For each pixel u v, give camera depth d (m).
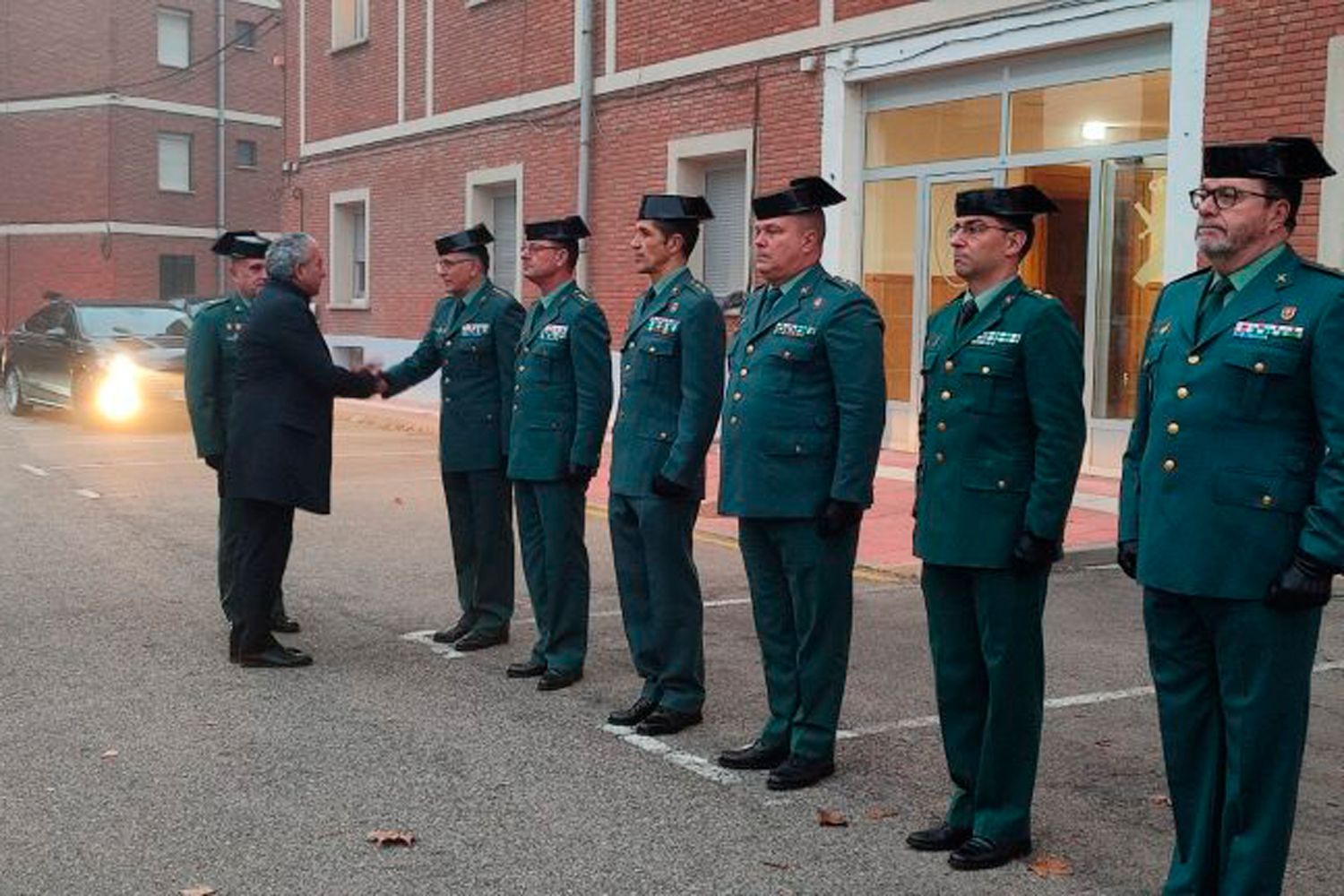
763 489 4.95
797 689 5.14
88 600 7.95
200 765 5.17
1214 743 3.84
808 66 13.06
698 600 5.70
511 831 4.56
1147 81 10.62
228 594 6.83
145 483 12.71
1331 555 3.47
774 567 5.13
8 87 33.97
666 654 5.64
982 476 4.29
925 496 4.44
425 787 4.97
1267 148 3.59
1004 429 4.28
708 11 14.23
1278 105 9.48
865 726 5.75
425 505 11.73
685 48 14.53
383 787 4.97
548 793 4.93
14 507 11.25
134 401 16.69
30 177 34.00
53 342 18.12
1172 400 3.75
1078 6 10.80
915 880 4.22
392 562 9.27
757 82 13.67
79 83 33.25
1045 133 11.43
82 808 4.72
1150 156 10.62
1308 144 3.60
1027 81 11.52
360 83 20.59
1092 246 11.10
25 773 5.06
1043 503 4.18
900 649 7.00
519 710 5.95
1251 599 3.61
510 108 17.36
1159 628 3.87
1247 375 3.61
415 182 19.47
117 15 32.97
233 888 4.09
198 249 34.69
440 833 4.54
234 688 6.22
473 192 18.22
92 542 9.77
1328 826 4.67
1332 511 3.46
